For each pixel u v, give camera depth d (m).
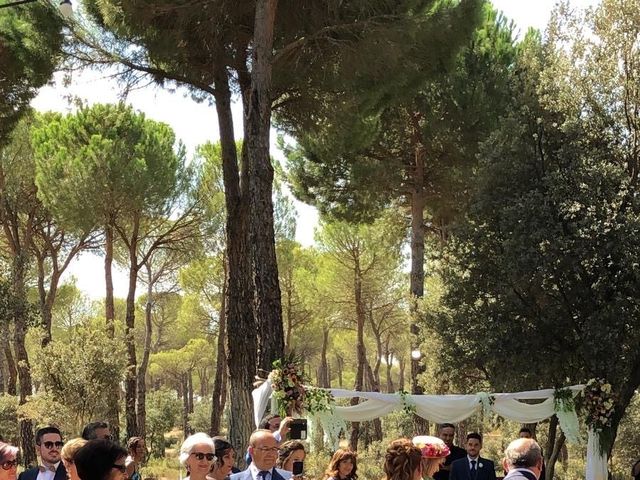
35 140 22.45
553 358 12.58
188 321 36.47
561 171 12.64
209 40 12.62
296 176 22.00
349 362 60.72
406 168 20.55
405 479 4.20
